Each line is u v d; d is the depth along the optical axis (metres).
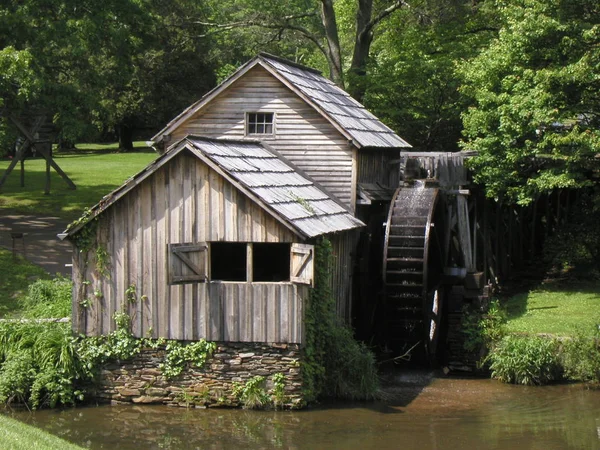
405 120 34.59
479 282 23.77
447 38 34.94
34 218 32.56
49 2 29.19
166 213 18.19
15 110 30.03
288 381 17.78
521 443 15.94
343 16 41.41
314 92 23.48
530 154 24.00
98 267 18.45
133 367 18.34
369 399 18.89
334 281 20.42
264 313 17.78
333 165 22.62
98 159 51.47
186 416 17.44
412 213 22.55
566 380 20.61
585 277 27.97
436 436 16.31
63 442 13.76
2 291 23.39
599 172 25.22
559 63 23.55
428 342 22.16
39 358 18.31
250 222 17.83
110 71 35.47
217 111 23.27
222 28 38.28
